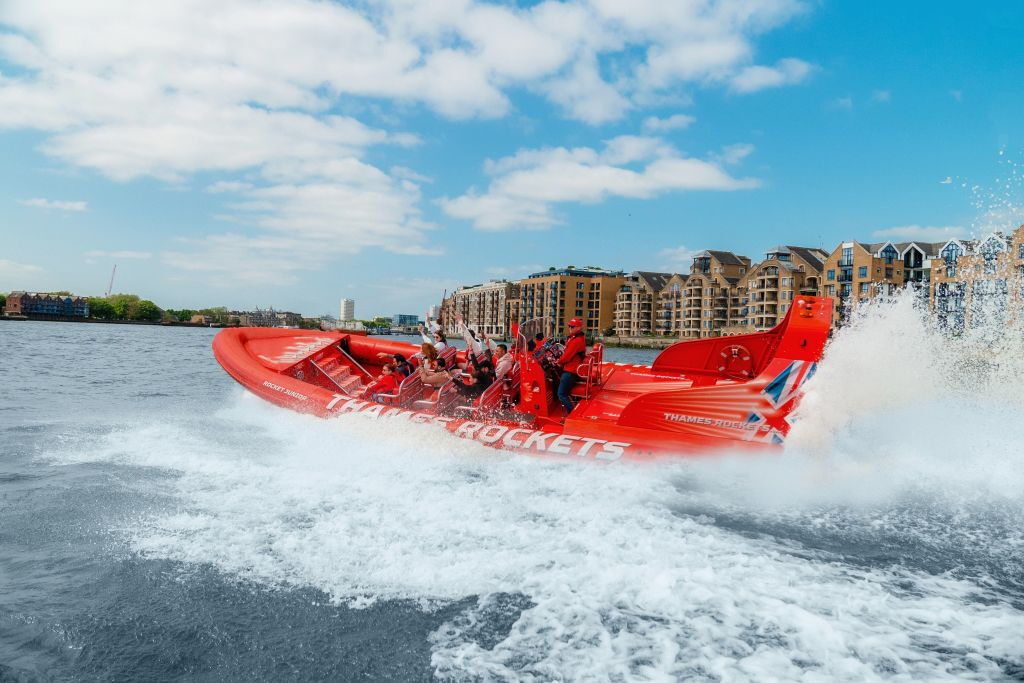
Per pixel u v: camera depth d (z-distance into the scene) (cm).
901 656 278
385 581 358
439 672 273
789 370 598
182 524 444
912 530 441
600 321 12781
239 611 325
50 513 466
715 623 309
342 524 445
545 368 758
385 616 321
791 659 276
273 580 359
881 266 7050
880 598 336
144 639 299
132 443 714
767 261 8719
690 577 360
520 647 291
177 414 952
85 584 354
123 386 1466
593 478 575
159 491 521
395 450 681
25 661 282
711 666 272
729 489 540
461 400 811
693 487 546
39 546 405
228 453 669
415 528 439
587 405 745
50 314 17088
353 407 788
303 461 637
